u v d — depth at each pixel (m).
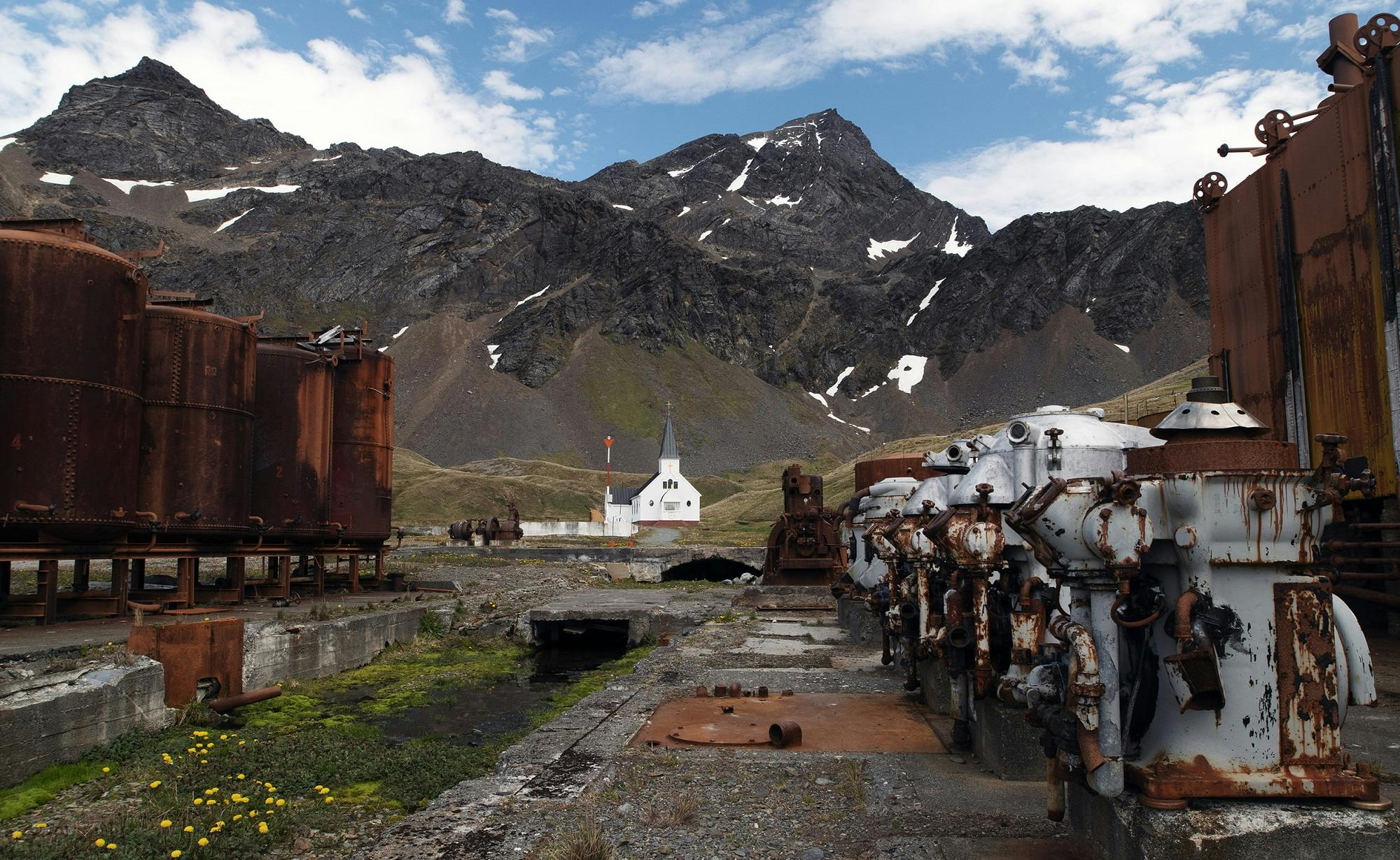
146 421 15.86
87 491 13.70
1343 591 12.09
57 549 13.77
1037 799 5.71
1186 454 4.12
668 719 8.67
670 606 22.44
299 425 19.73
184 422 16.12
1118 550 3.96
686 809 5.69
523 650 20.25
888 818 5.50
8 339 13.12
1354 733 7.18
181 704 11.21
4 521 12.95
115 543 14.86
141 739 9.64
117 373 14.33
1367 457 12.08
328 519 21.09
